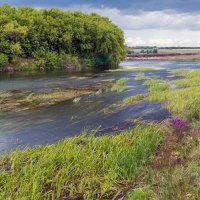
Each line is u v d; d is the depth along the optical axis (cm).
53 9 7144
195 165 805
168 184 719
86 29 7144
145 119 1489
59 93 2644
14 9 6975
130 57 10838
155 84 2738
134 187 775
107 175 814
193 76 3525
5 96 2556
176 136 1051
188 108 1497
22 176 815
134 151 929
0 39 5881
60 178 798
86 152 963
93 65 6988
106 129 1380
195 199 662
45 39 6688
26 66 6019
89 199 727
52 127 1472
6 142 1252
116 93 2473
